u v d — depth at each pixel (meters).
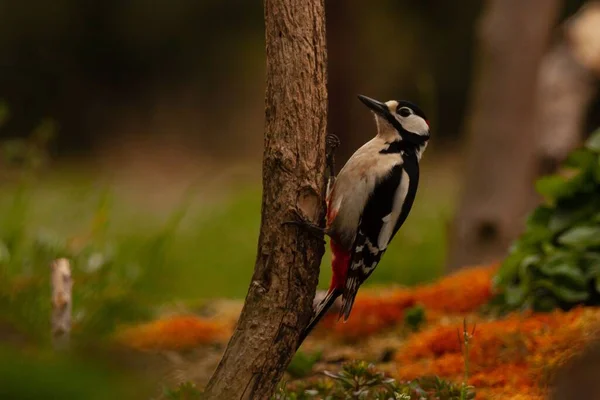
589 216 8.91
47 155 11.82
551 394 5.41
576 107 14.70
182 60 36.78
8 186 13.91
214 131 36.25
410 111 7.61
